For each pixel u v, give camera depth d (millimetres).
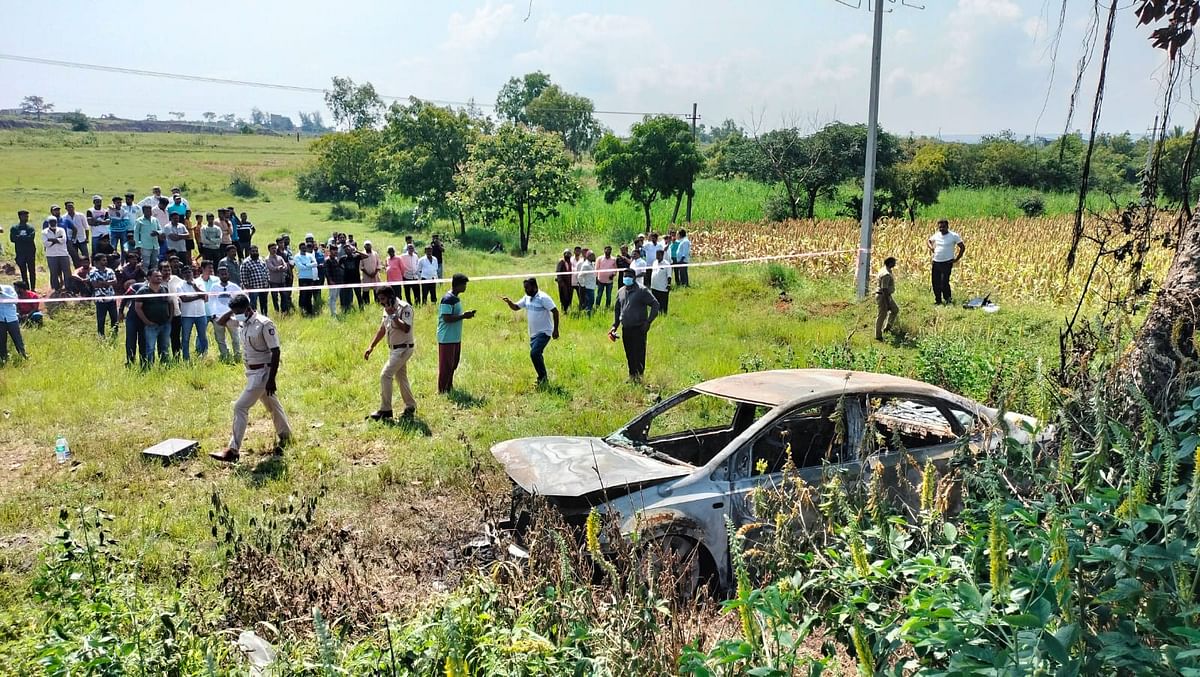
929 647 2781
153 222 18234
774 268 20641
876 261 22000
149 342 12406
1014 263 20891
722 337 14688
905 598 3008
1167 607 2701
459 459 8242
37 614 4543
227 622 4527
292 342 14188
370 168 47406
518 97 100562
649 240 19609
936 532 3592
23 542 6566
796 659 2939
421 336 14773
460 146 36594
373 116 84312
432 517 6984
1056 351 11016
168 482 7879
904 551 3449
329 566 5445
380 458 8602
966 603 2619
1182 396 3949
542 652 3279
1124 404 4191
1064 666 2309
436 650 3291
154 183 51094
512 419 9828
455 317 10773
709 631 4129
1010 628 2627
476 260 27625
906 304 17297
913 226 30391
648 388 11203
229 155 76188
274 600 4523
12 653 4074
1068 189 54312
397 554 5793
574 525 5309
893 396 5996
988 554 3139
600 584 4812
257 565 4840
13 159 59938
